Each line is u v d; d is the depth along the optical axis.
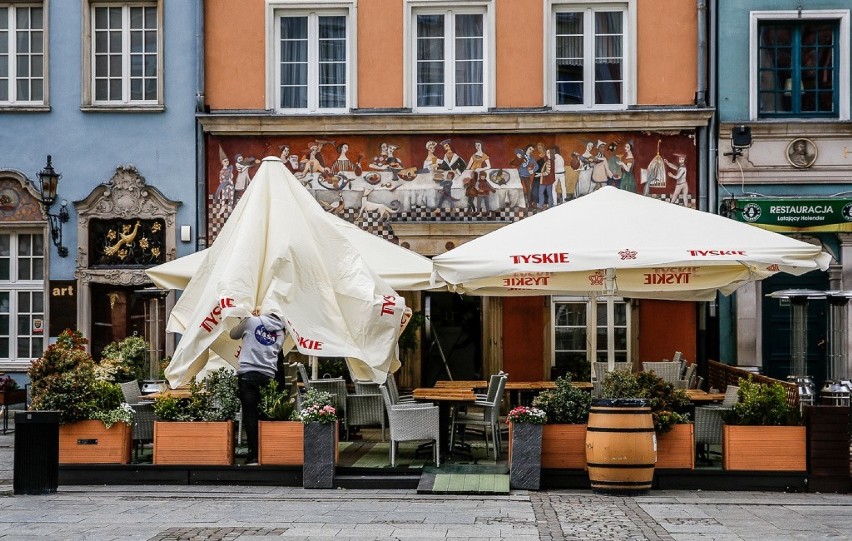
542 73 18.66
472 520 9.68
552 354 18.72
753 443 11.74
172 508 10.43
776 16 18.47
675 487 11.77
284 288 12.40
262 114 18.78
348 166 18.72
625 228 12.23
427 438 12.33
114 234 19.06
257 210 12.83
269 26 18.97
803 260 11.88
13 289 19.19
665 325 18.45
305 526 9.35
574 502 10.81
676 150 18.47
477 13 18.97
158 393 13.70
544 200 18.52
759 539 8.82
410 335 17.97
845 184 18.34
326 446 11.73
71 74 19.12
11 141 19.14
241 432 13.96
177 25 19.05
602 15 18.88
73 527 9.31
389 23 18.84
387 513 10.09
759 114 18.67
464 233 18.48
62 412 11.99
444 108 18.95
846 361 17.83
